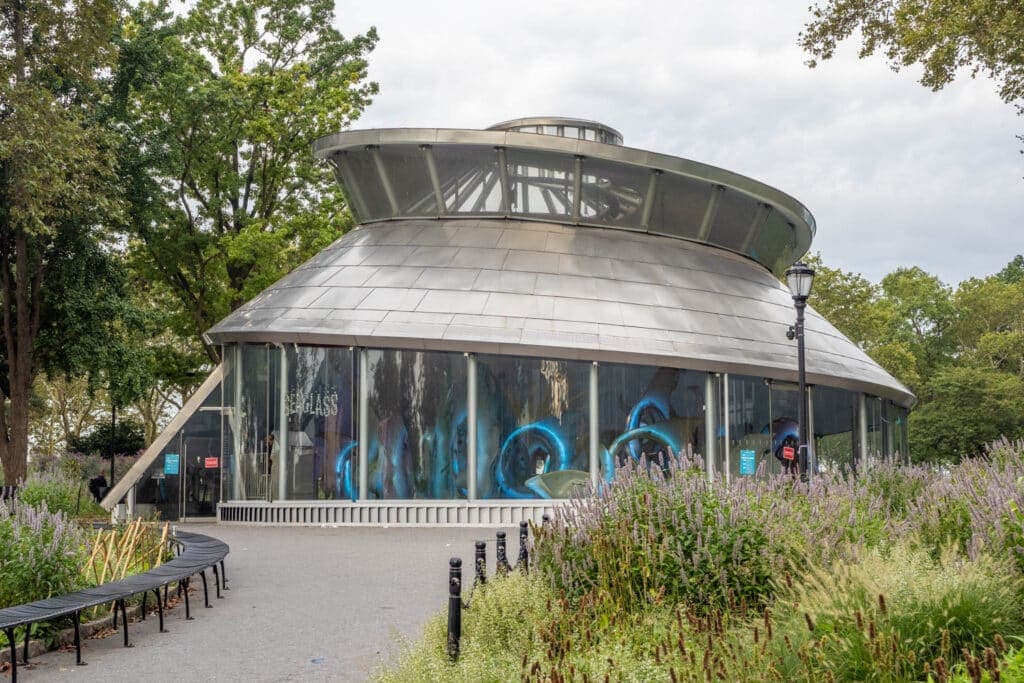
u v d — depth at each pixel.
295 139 43.72
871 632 6.43
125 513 28.50
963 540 10.14
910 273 93.31
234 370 30.67
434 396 28.44
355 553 20.80
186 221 42.50
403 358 28.66
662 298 30.75
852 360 33.22
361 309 29.25
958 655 6.86
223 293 44.00
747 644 7.09
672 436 28.84
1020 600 7.75
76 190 32.97
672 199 33.38
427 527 27.67
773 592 9.28
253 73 43.06
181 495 32.62
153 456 32.59
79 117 32.91
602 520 10.77
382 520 28.31
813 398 31.25
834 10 23.50
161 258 42.56
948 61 22.48
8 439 34.66
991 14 21.56
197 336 46.78
